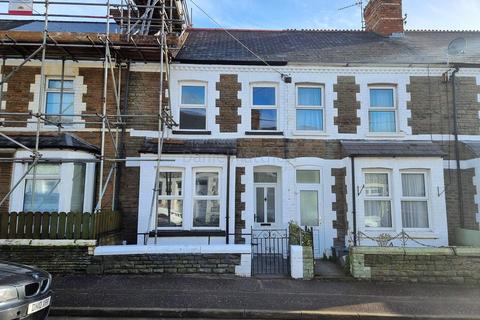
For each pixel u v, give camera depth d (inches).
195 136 473.1
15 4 402.9
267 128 486.3
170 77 481.7
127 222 450.6
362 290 315.9
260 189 485.7
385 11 621.9
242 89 486.3
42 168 412.5
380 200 450.9
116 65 475.8
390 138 483.8
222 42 564.1
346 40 591.5
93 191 440.1
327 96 489.1
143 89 479.2
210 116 479.2
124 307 263.6
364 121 486.3
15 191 406.3
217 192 453.4
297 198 470.3
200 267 351.9
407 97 490.6
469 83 497.0
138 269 349.7
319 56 515.8
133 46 434.6
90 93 473.7
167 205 445.4
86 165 428.5
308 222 471.5
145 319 256.4
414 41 591.5
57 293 291.9
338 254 422.9
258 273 362.6
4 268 208.2
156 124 472.4
